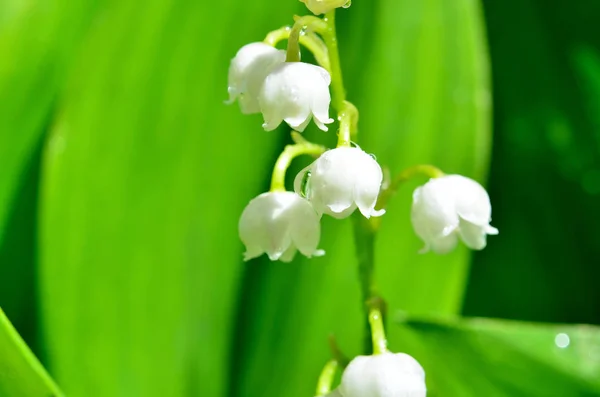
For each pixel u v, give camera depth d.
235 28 0.25
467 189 0.22
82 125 0.25
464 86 0.25
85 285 0.25
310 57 0.25
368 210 0.21
